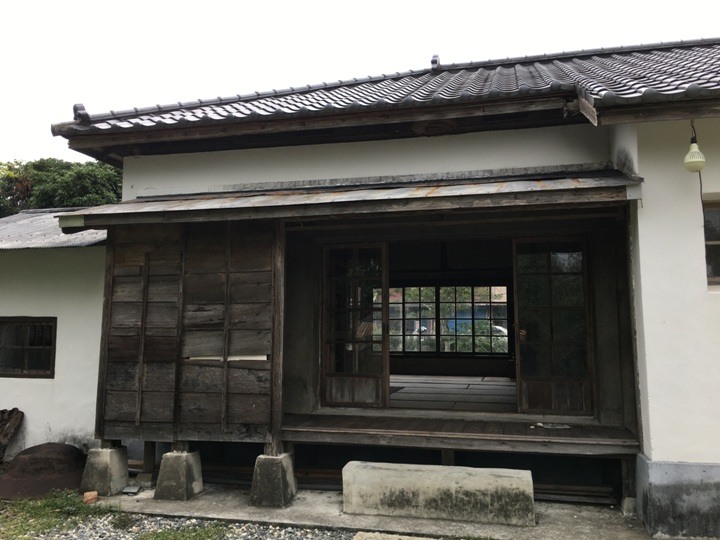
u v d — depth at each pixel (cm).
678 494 426
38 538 448
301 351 638
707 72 514
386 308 627
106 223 536
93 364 673
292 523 469
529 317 588
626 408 529
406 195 474
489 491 465
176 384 546
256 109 675
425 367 1082
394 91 725
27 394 690
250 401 531
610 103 420
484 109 543
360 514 488
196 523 481
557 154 570
